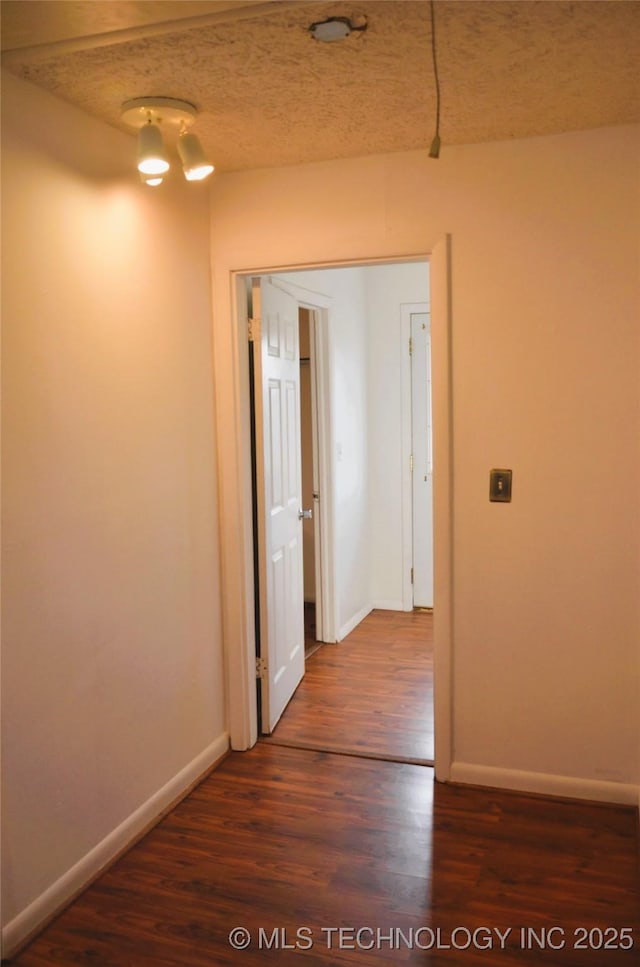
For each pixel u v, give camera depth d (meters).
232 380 3.05
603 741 2.75
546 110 2.38
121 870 2.40
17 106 2.00
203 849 2.50
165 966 1.99
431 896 2.25
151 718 2.66
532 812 2.71
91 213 2.29
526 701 2.82
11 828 2.03
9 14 1.70
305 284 4.03
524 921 2.13
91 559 2.31
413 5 1.70
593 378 2.64
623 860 2.41
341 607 4.70
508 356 2.72
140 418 2.56
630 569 2.66
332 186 2.85
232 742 3.22
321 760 3.12
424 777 2.97
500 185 2.67
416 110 2.36
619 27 1.83
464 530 2.83
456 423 2.80
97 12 1.69
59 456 2.16
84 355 2.27
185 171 2.26
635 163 2.54
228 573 3.14
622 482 2.64
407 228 2.78
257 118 2.40
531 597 2.78
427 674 4.07
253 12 1.71
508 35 1.86
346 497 4.77
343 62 1.99
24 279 2.02
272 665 3.39
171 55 1.92
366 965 1.97
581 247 2.61
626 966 1.96
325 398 4.45
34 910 2.11
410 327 5.08
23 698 2.05
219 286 3.02
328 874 2.36
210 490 3.05
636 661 2.68
